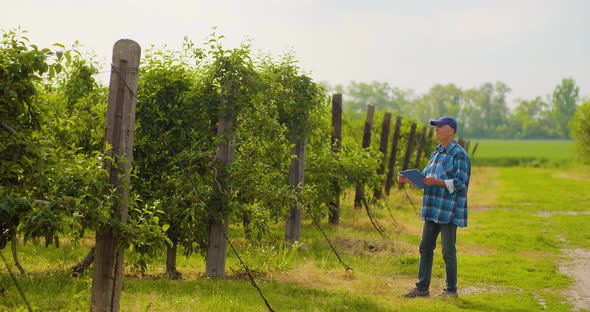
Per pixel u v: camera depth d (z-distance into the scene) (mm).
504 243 15430
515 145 152125
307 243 13719
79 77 11398
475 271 11750
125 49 6836
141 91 10211
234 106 10242
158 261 11266
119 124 6871
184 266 11320
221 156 10461
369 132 19547
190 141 10594
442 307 8781
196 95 10328
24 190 7004
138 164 10133
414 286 10297
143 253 8836
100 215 6637
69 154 7734
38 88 8344
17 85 6953
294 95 13008
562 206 25547
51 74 7066
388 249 13555
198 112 10430
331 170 15711
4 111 7078
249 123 10773
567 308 9227
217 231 10344
